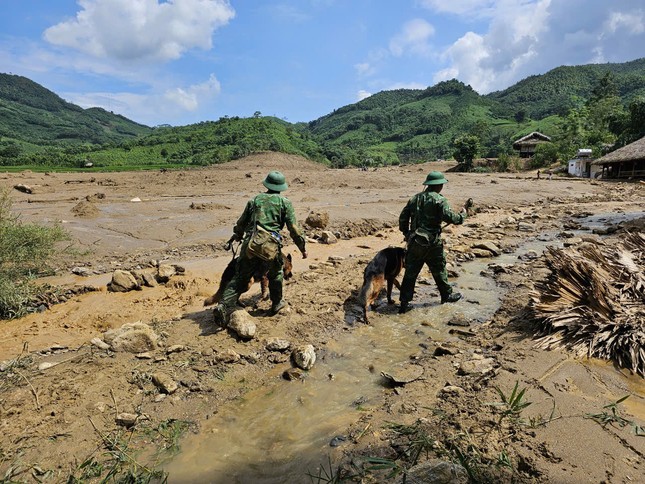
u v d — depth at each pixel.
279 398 3.89
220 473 2.95
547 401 3.45
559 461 2.73
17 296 5.86
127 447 3.18
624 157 33.31
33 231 7.27
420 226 5.97
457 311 6.09
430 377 4.11
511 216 15.54
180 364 4.34
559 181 31.59
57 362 4.38
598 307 4.61
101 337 5.07
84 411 3.51
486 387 3.76
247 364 4.44
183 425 3.47
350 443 3.16
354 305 6.23
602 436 2.96
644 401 3.44
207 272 7.61
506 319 5.50
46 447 3.09
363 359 4.64
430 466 2.70
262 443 3.26
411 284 6.08
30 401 3.59
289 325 5.39
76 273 7.76
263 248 5.02
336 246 10.38
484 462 2.78
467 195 20.48
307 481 2.82
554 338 4.54
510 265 8.20
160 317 5.66
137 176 33.03
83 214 13.09
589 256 5.68
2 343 4.94
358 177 32.75
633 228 11.39
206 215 13.50
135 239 10.38
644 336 4.12
